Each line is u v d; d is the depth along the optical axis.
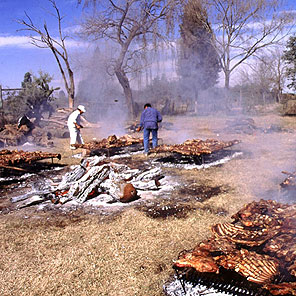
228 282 3.41
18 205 6.98
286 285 2.96
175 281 3.88
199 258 3.37
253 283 3.32
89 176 7.52
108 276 4.14
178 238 5.08
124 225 5.72
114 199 7.07
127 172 8.55
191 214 6.12
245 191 7.41
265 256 3.38
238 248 3.77
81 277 4.14
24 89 23.89
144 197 7.35
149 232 5.37
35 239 5.30
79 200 7.14
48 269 4.35
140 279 4.03
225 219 5.80
